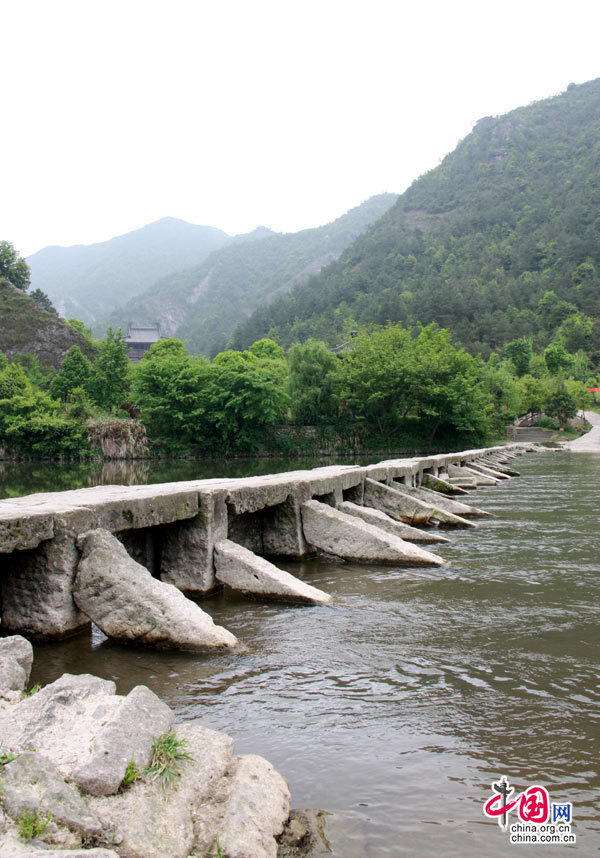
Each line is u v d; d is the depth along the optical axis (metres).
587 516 15.47
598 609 7.66
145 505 7.38
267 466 43.78
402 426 59.50
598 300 137.12
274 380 56.78
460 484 23.05
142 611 6.18
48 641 6.26
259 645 6.39
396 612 7.60
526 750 4.30
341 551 10.48
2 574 6.46
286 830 3.35
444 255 180.38
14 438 52.84
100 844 2.88
